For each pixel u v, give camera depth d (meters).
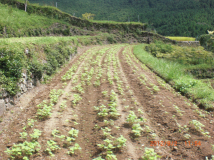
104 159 4.46
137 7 108.81
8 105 7.11
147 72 14.20
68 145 5.32
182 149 5.00
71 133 5.39
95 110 7.63
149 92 9.43
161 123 6.42
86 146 5.32
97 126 6.25
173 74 12.03
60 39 17.34
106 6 103.12
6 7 26.97
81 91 9.58
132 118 6.16
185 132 5.76
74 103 8.13
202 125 5.78
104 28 44.62
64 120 6.72
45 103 8.04
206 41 24.58
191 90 9.31
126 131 6.00
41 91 9.73
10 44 8.69
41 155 4.80
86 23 41.69
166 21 88.06
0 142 5.32
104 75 13.20
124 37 45.78
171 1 114.19
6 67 7.61
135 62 18.50
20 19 25.03
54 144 5.24
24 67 8.83
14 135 5.70
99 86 10.80
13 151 4.71
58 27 33.97
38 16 32.59
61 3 88.31
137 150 5.05
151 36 48.28
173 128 6.00
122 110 7.56
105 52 24.50
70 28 35.88
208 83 12.14
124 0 114.06
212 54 21.27
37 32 26.75
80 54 21.67
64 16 38.12
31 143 4.81
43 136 5.62
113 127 6.22
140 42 46.97
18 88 7.90
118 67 15.93
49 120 6.65
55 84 10.95
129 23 49.09
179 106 7.81
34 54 10.59
